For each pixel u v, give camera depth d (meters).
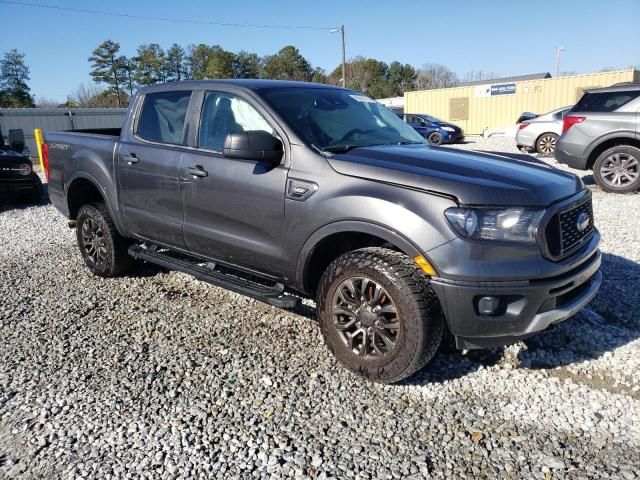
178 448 2.76
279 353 3.76
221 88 4.14
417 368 3.13
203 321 4.33
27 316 4.48
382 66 85.75
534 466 2.60
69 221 5.61
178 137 4.36
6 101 65.75
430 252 2.97
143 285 5.18
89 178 5.08
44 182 13.25
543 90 27.62
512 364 3.55
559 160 10.00
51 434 2.89
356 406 3.11
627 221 7.19
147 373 3.52
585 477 2.52
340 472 2.58
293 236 3.52
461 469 2.59
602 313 4.32
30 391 3.32
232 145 3.48
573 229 3.27
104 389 3.33
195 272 4.29
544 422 2.95
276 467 2.61
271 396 3.22
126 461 2.67
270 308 4.57
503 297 2.97
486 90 29.23
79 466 2.63
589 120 9.43
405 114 24.48
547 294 3.01
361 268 3.20
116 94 74.62
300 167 3.51
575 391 3.24
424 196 3.05
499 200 2.96
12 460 2.69
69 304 4.73
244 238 3.85
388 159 3.39
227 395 3.24
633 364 3.52
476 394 3.22
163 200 4.40
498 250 2.93
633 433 2.84
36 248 6.70
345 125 3.96
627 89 9.15
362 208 3.17
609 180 9.48
